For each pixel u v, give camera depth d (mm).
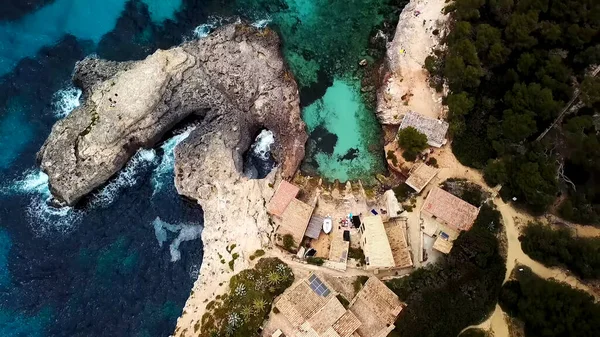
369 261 57906
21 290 60688
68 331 59188
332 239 61969
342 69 73562
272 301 56688
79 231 63844
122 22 75562
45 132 68500
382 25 76125
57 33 74500
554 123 60500
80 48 73625
